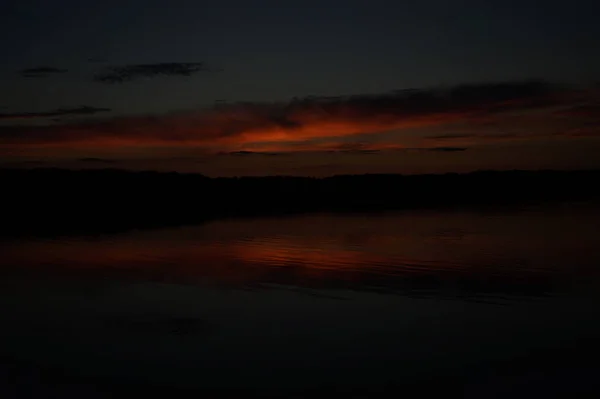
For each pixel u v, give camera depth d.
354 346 8.35
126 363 7.79
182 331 9.07
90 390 6.96
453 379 7.19
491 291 11.16
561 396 6.71
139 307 10.45
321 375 7.37
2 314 10.11
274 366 7.63
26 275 13.06
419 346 8.35
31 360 7.93
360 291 11.26
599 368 7.46
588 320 9.43
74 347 8.43
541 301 10.48
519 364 7.69
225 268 13.50
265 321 9.52
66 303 10.73
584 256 14.12
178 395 6.82
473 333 8.88
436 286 11.49
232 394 6.84
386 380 7.20
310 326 9.23
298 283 11.93
